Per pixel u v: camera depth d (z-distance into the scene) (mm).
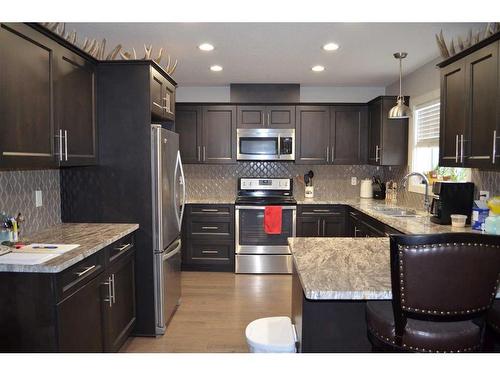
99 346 2221
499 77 2066
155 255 2875
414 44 3162
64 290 1826
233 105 4797
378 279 1509
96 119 2764
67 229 2625
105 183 2846
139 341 2838
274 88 4883
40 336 1771
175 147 3262
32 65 1972
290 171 5184
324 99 5094
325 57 3582
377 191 4902
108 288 2338
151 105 2803
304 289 1425
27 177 2504
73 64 2418
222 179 5203
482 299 1257
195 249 4656
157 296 2893
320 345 1719
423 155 4043
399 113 3320
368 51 3377
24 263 1762
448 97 2666
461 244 1204
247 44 3176
